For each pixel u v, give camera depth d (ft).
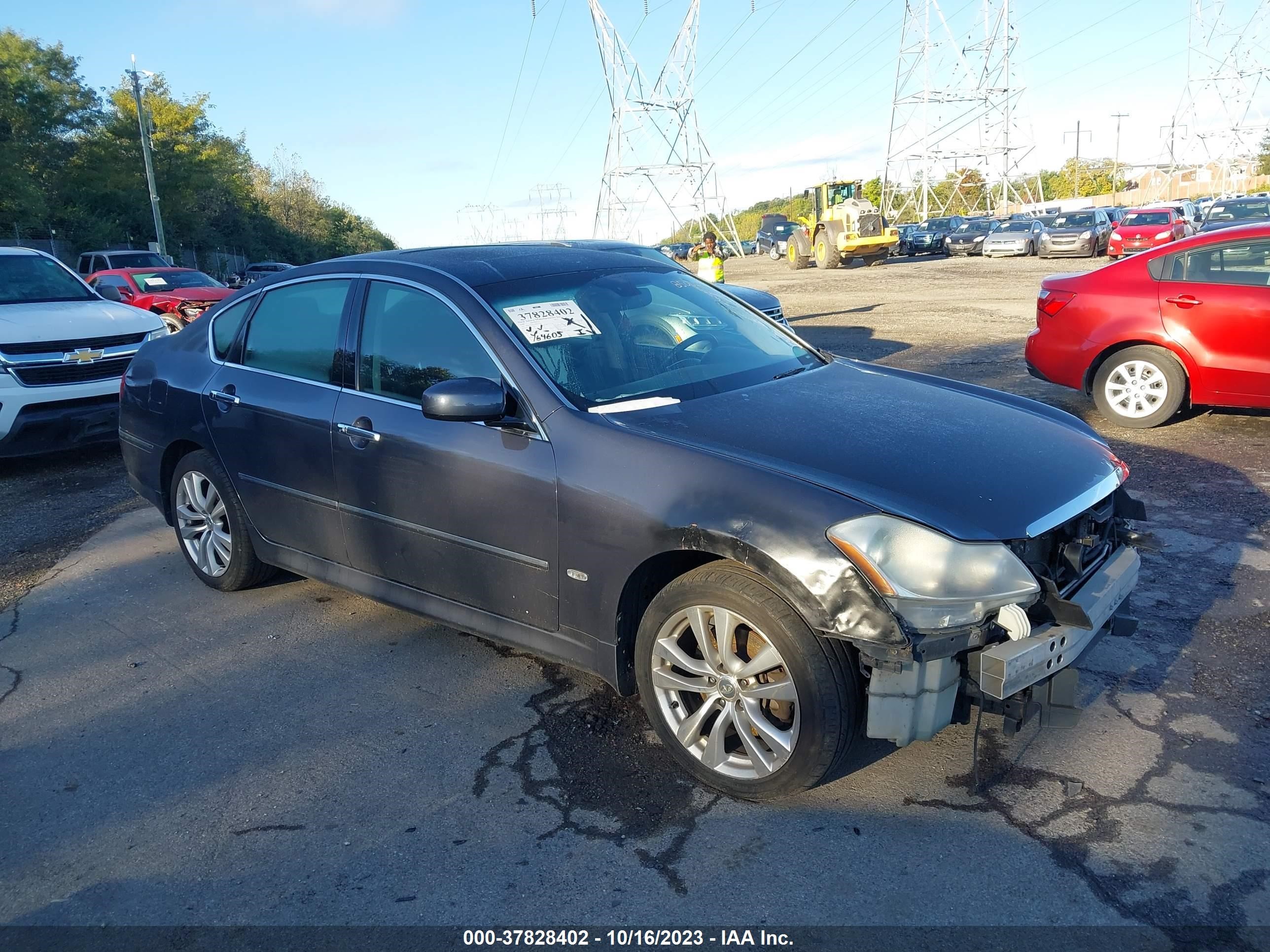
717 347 12.48
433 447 11.36
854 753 10.23
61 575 17.04
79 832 9.58
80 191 133.49
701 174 175.52
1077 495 9.47
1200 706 10.77
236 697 12.17
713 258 50.90
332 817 9.61
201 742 11.15
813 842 8.84
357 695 12.09
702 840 8.96
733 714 9.36
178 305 50.19
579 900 8.28
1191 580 14.17
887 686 8.50
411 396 11.93
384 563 12.50
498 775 10.20
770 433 9.94
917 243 133.18
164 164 147.43
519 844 9.05
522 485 10.52
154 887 8.71
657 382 11.34
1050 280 24.67
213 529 15.47
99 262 74.84
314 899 8.46
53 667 13.33
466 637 13.65
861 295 69.67
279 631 14.15
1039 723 10.56
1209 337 21.79
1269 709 10.64
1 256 28.02
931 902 8.00
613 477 9.81
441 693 12.04
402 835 9.27
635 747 10.61
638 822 9.30
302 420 13.05
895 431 10.15
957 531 8.48
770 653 8.93
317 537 13.43
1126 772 9.62
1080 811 9.07
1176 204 101.40
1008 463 9.66
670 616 9.61
